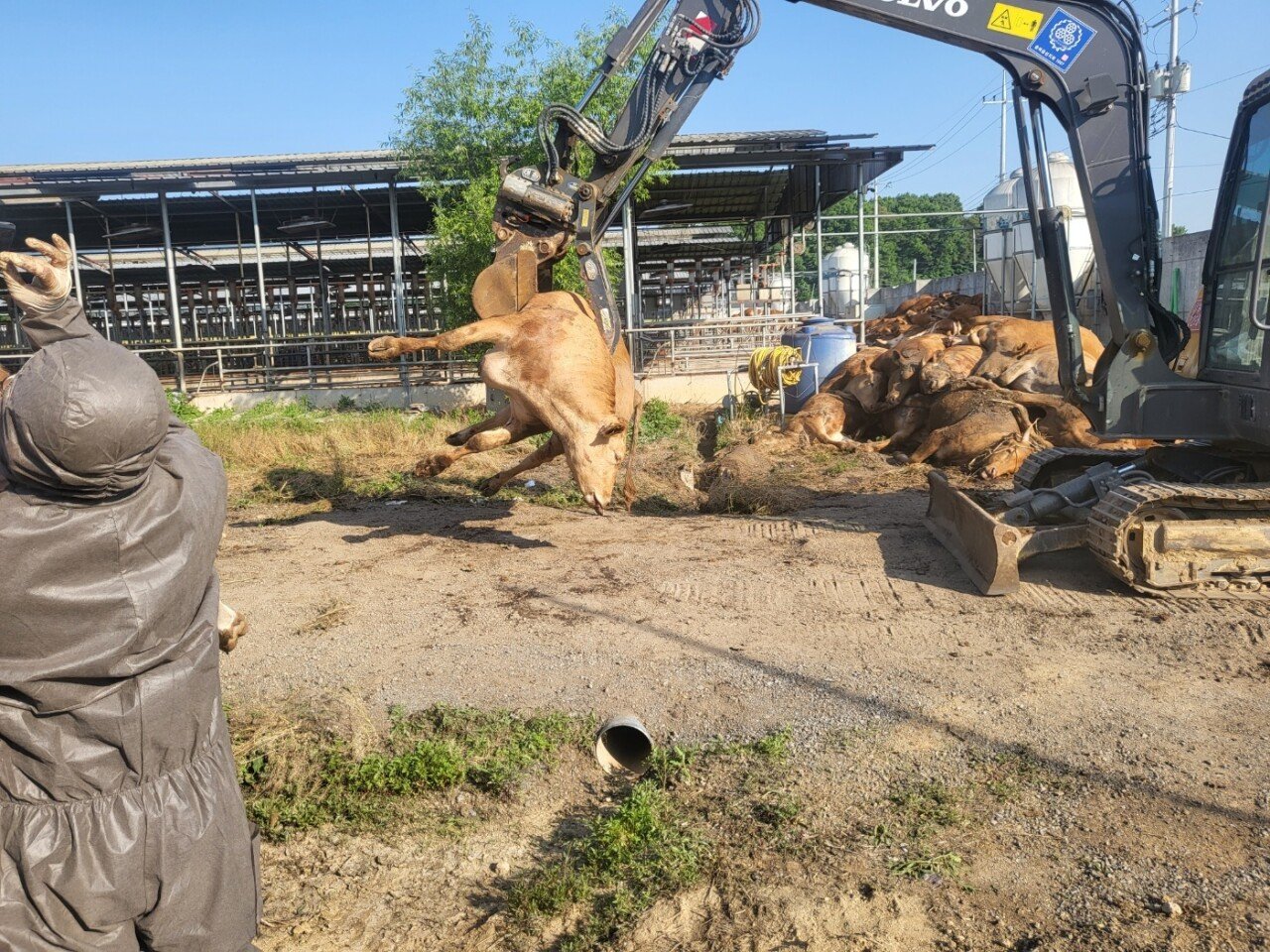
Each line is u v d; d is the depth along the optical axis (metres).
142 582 2.21
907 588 7.39
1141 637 6.16
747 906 3.52
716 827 4.09
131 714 2.21
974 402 13.11
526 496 12.01
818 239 22.80
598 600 7.32
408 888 3.80
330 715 5.14
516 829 4.23
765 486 11.42
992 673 5.61
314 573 8.41
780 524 9.98
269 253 30.59
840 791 4.33
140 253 30.84
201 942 2.33
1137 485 7.25
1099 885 3.56
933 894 3.54
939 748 4.70
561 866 3.84
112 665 2.17
